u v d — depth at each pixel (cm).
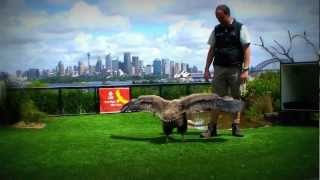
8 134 545
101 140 542
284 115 718
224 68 564
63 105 747
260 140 556
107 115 744
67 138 545
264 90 764
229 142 545
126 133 600
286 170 443
